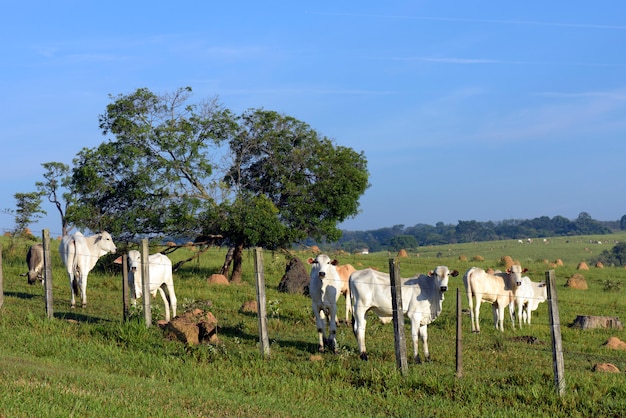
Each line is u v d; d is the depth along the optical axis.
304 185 33.44
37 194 41.75
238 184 33.16
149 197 31.23
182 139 30.97
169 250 34.44
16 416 9.05
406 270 42.50
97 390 11.00
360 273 16.17
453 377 13.26
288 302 25.36
